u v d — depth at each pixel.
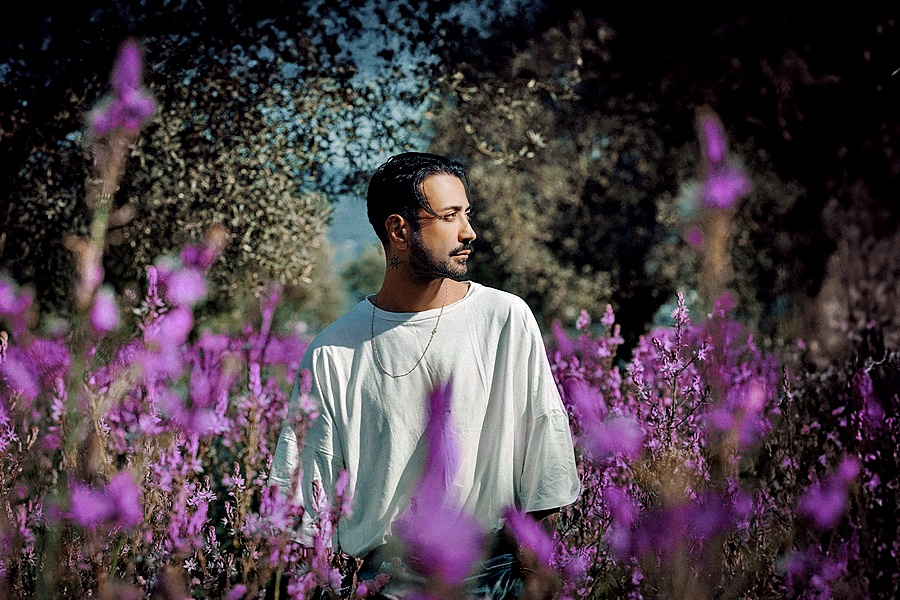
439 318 1.87
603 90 6.21
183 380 1.97
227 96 5.21
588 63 5.98
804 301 5.13
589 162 10.78
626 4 5.77
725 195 0.77
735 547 1.76
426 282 1.88
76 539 1.47
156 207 5.26
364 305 1.95
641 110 6.43
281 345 3.94
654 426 1.87
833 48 5.57
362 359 1.88
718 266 0.78
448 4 5.23
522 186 11.74
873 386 2.52
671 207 10.02
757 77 5.92
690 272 11.29
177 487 1.71
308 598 1.58
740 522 1.76
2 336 1.51
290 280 5.66
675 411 1.88
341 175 5.47
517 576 1.77
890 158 5.48
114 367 1.24
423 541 0.96
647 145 9.26
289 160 5.41
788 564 1.93
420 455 1.81
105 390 1.23
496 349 1.86
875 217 5.34
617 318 12.38
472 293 1.92
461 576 0.96
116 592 1.42
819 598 1.93
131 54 0.96
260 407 2.25
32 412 2.14
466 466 1.78
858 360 2.56
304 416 1.71
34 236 5.17
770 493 2.27
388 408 1.84
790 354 3.54
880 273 4.96
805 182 6.10
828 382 2.85
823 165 5.83
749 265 8.29
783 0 5.54
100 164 0.97
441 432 1.35
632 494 1.80
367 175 5.43
